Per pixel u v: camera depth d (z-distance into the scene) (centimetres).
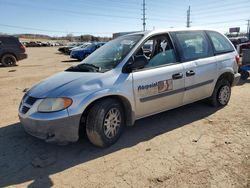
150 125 468
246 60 885
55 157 362
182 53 463
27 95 380
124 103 397
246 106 564
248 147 373
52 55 2847
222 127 450
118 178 307
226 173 309
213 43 531
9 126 480
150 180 301
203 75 491
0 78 1051
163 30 454
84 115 371
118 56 413
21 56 1587
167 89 433
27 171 329
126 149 378
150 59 425
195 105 575
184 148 376
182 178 302
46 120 334
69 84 360
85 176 314
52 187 295
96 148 384
